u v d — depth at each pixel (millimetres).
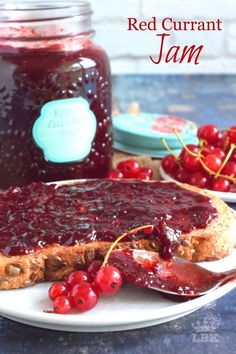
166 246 434
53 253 428
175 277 418
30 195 488
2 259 421
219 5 1087
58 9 533
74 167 554
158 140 667
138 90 967
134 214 456
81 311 401
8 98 533
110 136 582
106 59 566
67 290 409
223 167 579
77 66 533
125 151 680
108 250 428
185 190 502
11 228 442
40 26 529
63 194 490
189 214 462
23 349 394
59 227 443
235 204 556
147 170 593
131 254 428
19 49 525
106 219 452
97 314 399
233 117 809
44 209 467
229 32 1104
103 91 560
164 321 410
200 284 415
